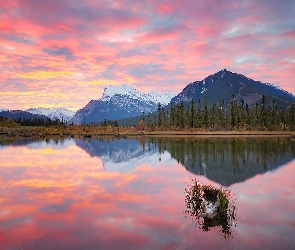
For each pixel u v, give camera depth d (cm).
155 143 7069
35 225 1398
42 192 2098
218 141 7319
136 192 2067
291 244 1162
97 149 5753
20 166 3444
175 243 1185
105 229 1343
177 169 3141
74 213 1584
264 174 2772
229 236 1240
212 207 1598
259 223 1390
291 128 12988
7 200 1877
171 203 1759
